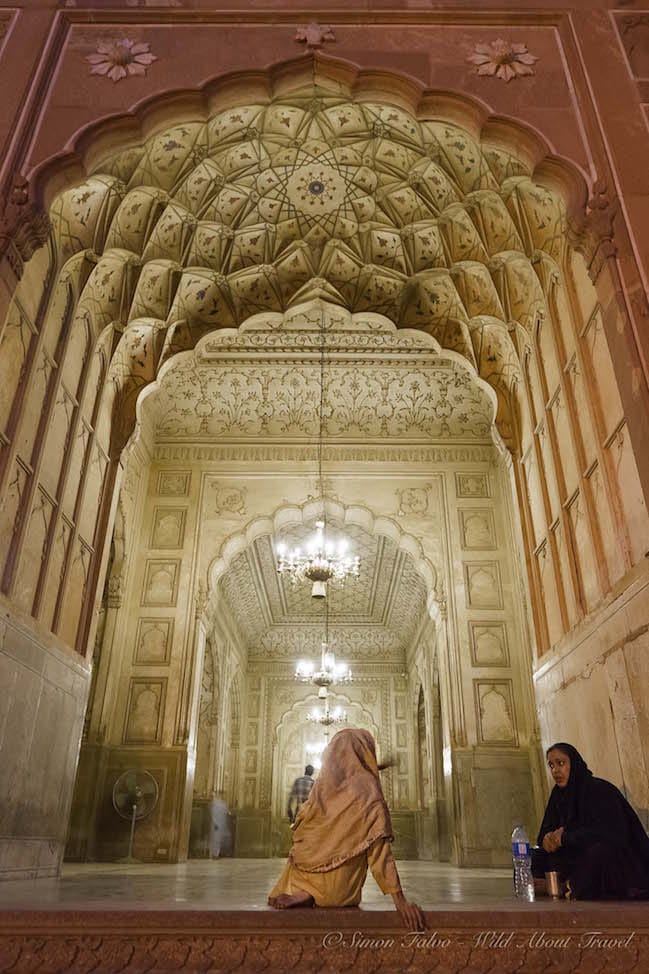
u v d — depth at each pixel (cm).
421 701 1312
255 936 208
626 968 208
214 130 483
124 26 455
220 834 1182
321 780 240
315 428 889
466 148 480
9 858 378
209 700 1134
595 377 413
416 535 845
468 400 864
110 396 561
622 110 419
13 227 366
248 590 1180
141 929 210
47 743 432
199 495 858
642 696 339
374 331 773
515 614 796
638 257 368
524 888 300
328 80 441
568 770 328
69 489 478
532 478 538
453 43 450
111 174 461
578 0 468
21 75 427
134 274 521
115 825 706
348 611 1305
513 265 514
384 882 217
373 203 541
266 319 589
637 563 350
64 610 473
